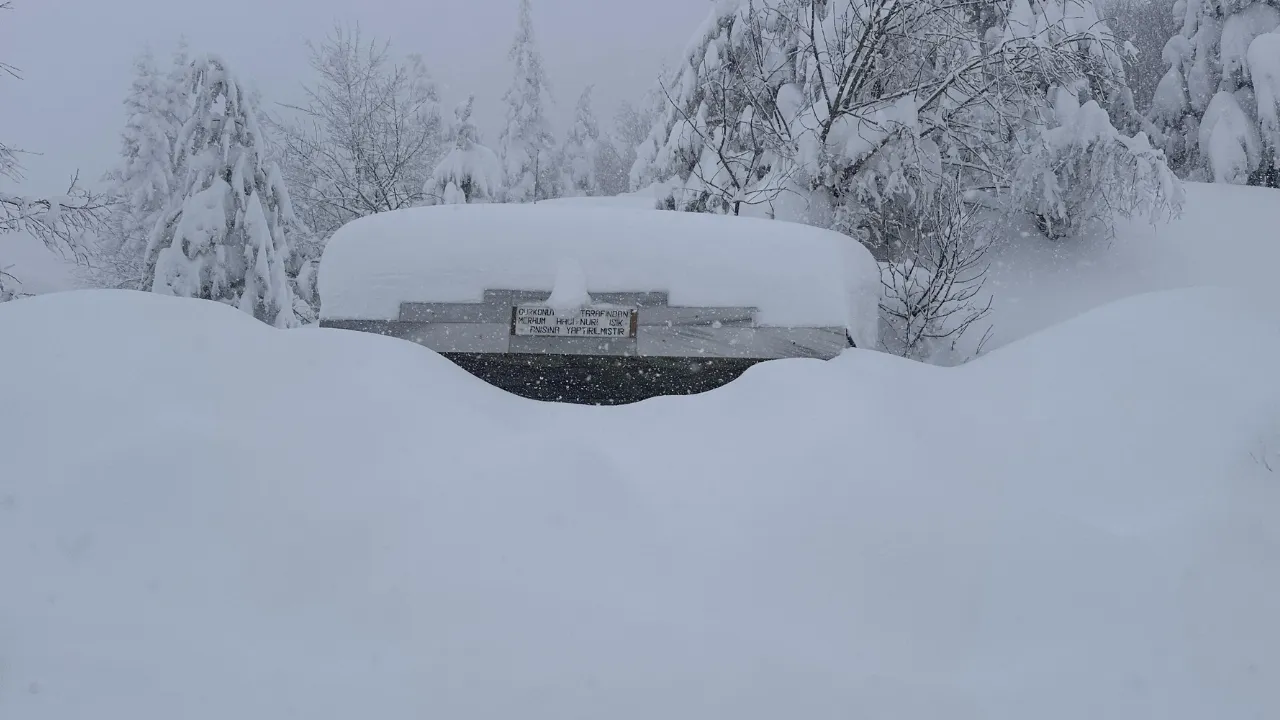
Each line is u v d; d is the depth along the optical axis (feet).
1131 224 39.81
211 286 49.78
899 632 11.05
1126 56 43.45
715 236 21.27
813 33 38.68
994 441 15.28
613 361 20.89
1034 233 38.88
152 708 9.27
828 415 15.57
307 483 12.80
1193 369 16.02
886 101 37.19
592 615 10.83
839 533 12.49
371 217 22.04
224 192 50.42
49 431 12.86
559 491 13.00
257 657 10.08
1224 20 61.82
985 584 11.69
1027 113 38.47
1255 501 13.07
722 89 42.83
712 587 11.50
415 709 9.51
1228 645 10.78
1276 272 35.37
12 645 9.77
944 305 30.66
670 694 9.81
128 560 11.10
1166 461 14.10
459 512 12.57
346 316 21.09
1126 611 11.27
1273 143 53.31
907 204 35.19
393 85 67.82
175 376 14.42
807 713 9.71
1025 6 42.24
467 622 10.66
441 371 17.19
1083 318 19.01
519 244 21.15
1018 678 10.41
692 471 14.14
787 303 20.58
